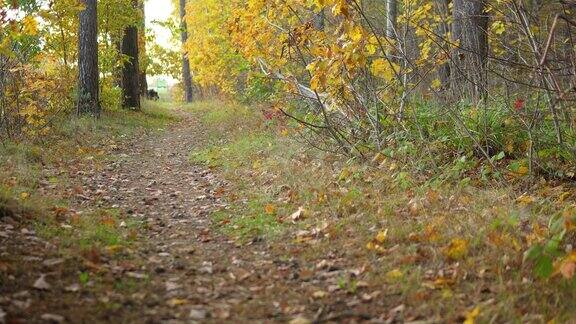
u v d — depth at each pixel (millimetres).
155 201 7871
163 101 33000
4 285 4152
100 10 16672
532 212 6039
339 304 4195
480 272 4562
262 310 4090
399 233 5613
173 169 10492
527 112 8078
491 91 8633
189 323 3805
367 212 6414
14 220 5738
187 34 30344
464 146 8086
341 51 7531
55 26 14461
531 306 4051
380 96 9250
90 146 11836
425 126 8617
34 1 11734
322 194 7098
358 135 9156
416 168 7691
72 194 7656
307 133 10234
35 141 10938
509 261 4742
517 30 8242
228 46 20250
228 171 9703
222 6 20844
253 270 4996
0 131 10523
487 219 5762
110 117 16266
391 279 4555
